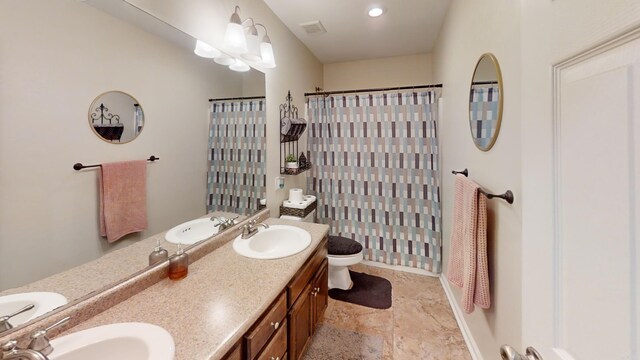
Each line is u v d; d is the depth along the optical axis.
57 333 0.81
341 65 3.55
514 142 1.11
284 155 2.44
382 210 2.80
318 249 1.73
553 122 0.51
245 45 1.62
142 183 1.16
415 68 3.28
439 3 2.14
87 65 0.93
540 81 0.55
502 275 1.26
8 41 0.73
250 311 0.94
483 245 1.34
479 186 1.37
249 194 1.93
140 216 1.16
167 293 1.06
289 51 2.53
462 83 1.84
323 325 1.97
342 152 2.87
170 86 1.29
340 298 2.31
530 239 0.59
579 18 0.44
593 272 0.42
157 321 0.88
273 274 1.21
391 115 2.70
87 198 0.95
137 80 1.12
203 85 1.49
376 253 2.87
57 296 0.85
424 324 1.98
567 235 0.48
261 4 2.04
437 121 2.64
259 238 1.70
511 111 1.14
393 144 2.72
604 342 0.40
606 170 0.40
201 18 1.46
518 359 0.58
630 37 0.36
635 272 0.36
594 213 0.42
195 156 1.46
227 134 1.70
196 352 0.75
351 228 2.91
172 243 1.31
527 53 0.60
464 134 1.80
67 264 0.89
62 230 0.88
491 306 1.40
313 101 2.92
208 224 1.55
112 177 1.04
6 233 0.75
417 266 2.76
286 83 2.46
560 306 0.50
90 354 0.77
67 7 0.86
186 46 1.37
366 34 2.68
